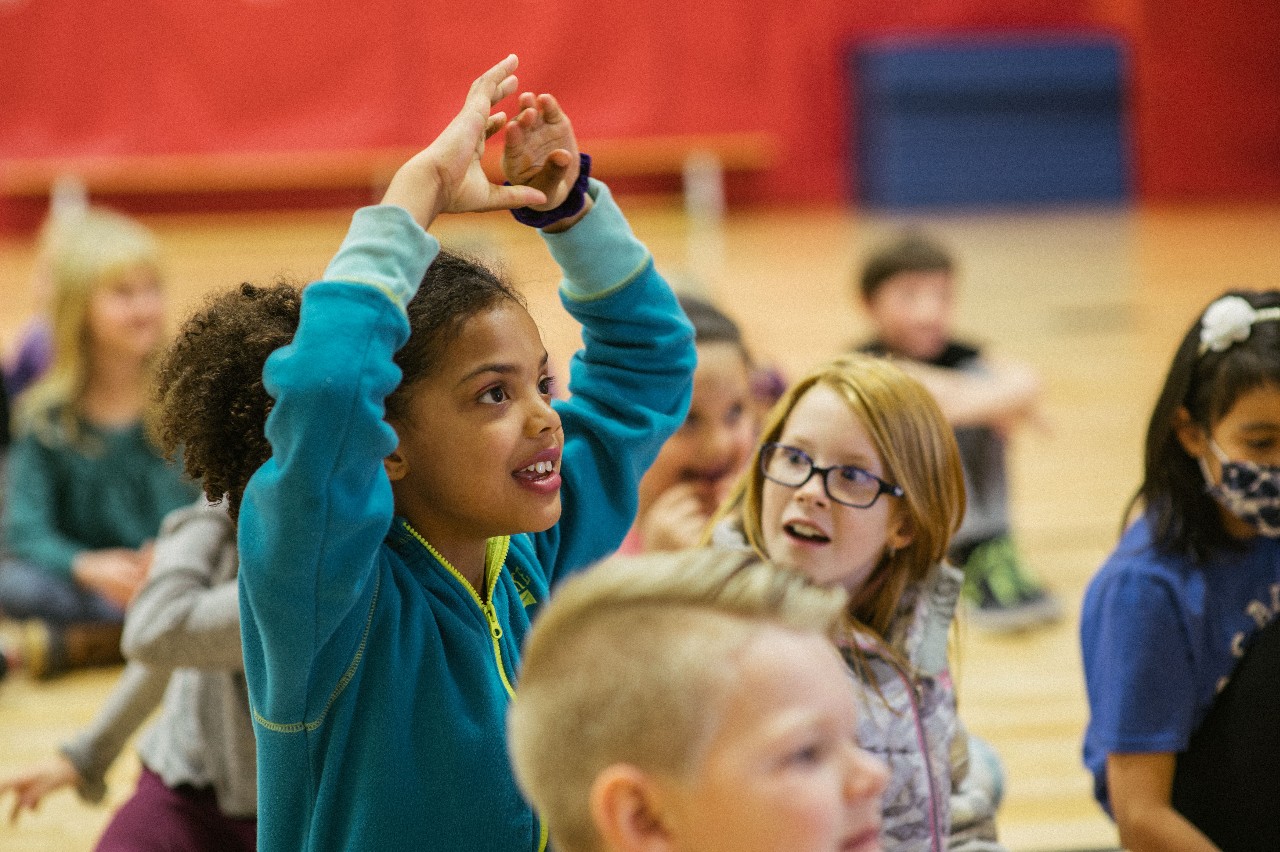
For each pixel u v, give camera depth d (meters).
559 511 1.37
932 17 11.23
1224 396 1.78
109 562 3.83
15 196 10.34
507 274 1.45
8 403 4.06
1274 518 1.79
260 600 1.23
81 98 10.05
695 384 2.38
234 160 10.18
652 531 2.38
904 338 4.24
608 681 0.90
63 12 9.98
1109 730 1.83
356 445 1.19
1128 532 1.95
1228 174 11.63
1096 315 7.40
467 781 1.33
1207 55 11.55
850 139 11.20
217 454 1.38
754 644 0.89
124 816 2.00
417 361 1.31
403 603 1.35
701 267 8.72
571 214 1.52
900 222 10.54
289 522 1.19
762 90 10.95
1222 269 8.42
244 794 1.95
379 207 1.27
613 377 1.62
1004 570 3.91
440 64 10.30
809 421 1.77
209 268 8.70
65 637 3.84
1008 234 9.94
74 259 3.83
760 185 11.16
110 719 2.22
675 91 10.70
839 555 1.74
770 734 0.87
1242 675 1.82
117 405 3.96
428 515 1.38
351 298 1.22
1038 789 2.94
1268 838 1.81
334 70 10.22
